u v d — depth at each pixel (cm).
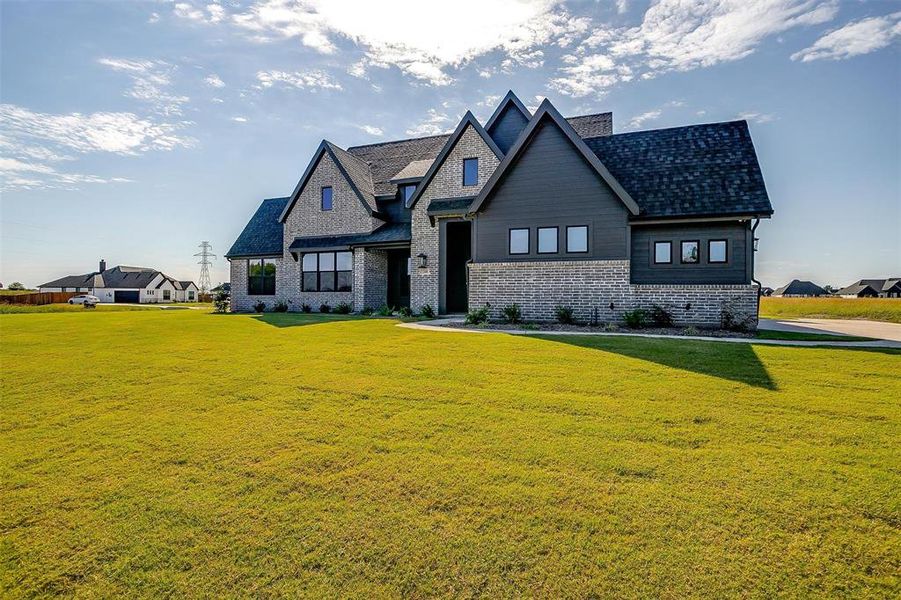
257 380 697
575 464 392
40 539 292
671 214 1374
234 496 344
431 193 2017
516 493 343
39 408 569
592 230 1467
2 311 3177
